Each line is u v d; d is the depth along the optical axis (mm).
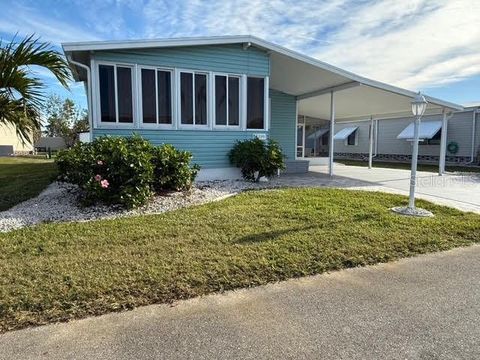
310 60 10703
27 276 3562
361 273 3951
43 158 23375
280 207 6934
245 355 2449
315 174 14797
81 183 6785
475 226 5871
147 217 6098
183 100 9922
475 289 3549
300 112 18781
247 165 10492
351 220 6043
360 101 14242
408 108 14891
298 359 2412
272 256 4246
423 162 23344
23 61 5500
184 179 8148
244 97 10609
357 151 29203
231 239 4875
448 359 2430
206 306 3135
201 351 2488
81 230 5234
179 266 3877
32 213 6344
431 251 4734
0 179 10766
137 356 2426
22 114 5691
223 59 10258
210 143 10391
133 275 3617
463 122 21047
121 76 9148
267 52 10703
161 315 2969
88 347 2520
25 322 2803
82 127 35125
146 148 7645
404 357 2447
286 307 3133
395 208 7105
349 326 2832
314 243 4758
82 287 3326
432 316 3004
